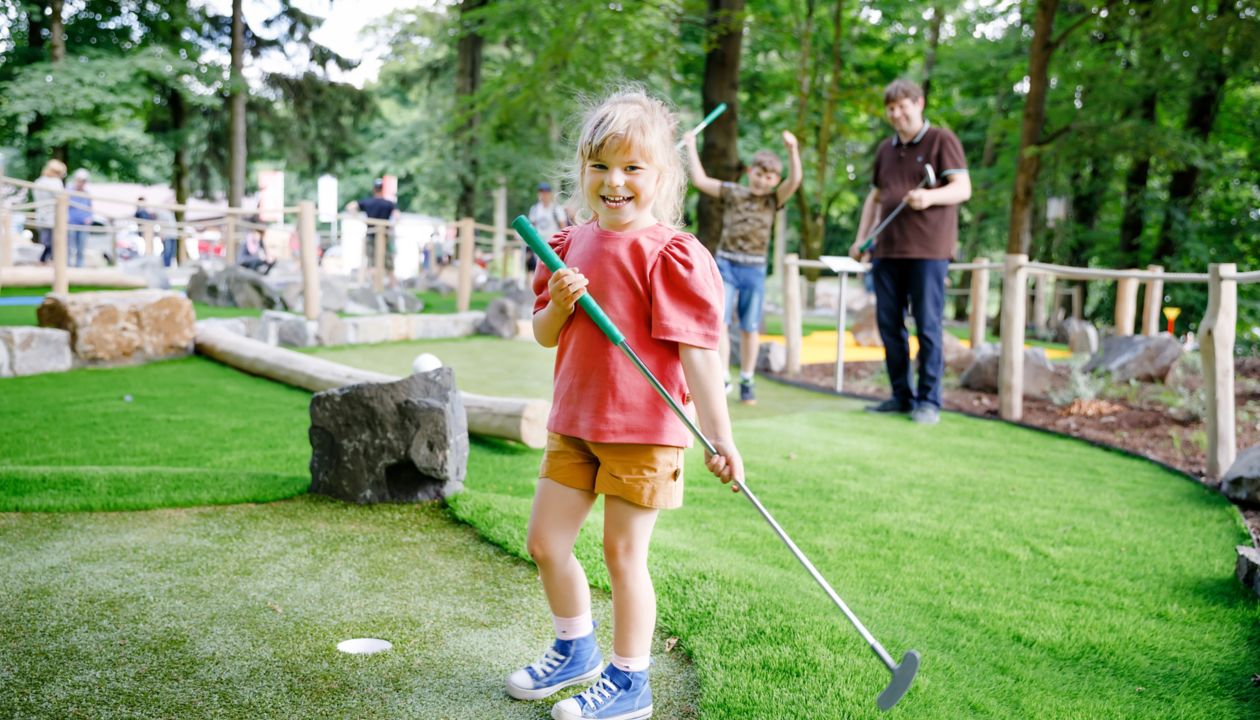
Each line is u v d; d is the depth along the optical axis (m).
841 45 15.80
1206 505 4.24
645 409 2.09
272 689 2.25
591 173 2.15
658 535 3.45
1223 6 11.63
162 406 5.79
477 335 10.11
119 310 7.11
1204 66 12.81
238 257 14.73
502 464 4.57
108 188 28.27
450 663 2.42
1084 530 3.81
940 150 5.93
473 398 5.02
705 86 10.20
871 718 2.15
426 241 17.47
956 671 2.46
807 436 5.48
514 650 2.50
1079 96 14.43
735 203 6.51
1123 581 3.23
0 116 15.67
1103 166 15.41
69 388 6.22
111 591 2.82
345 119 23.41
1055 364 8.73
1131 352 7.60
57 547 3.19
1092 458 5.19
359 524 3.52
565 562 2.23
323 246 20.77
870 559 3.37
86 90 15.48
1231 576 3.29
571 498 2.18
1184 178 15.30
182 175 20.03
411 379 3.78
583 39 11.13
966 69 16.88
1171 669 2.57
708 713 2.16
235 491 3.82
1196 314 15.30
